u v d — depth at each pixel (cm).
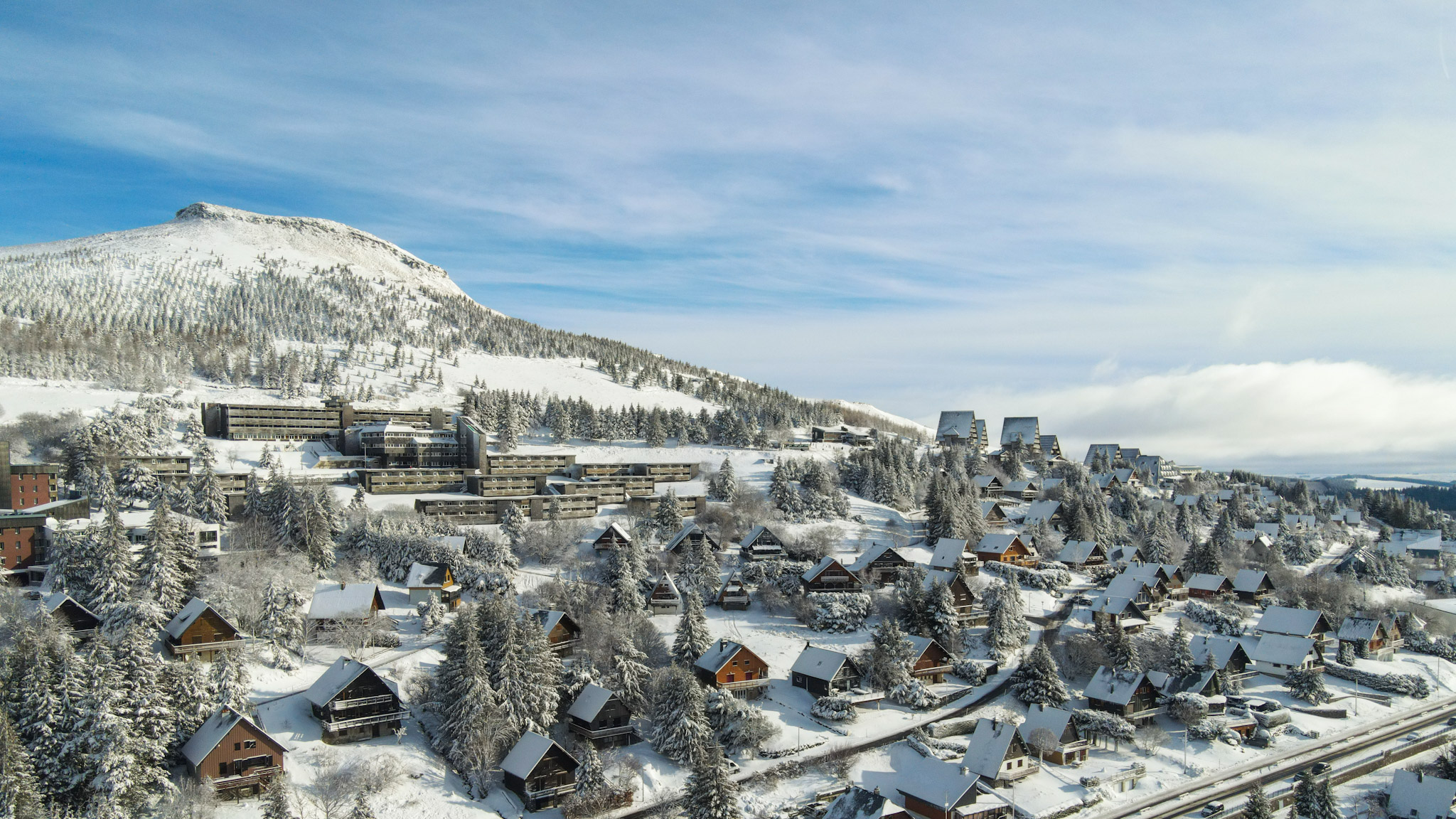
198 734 8350
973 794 8762
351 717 9262
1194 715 11219
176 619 10381
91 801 7331
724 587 14475
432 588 12925
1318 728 11556
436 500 17825
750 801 8875
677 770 9462
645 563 14912
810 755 9925
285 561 13188
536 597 13150
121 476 15725
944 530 18138
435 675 10519
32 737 7462
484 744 8931
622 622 11888
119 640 8438
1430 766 10400
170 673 8675
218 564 12694
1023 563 17512
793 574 15125
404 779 8669
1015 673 12594
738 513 18825
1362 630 14462
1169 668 12300
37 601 10631
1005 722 10006
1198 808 9206
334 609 11456
